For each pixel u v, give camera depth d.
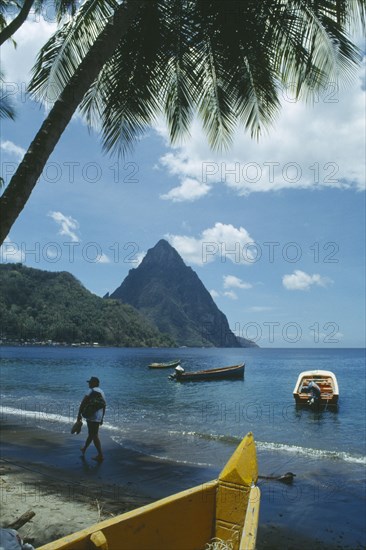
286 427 16.47
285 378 44.09
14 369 54.03
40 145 3.52
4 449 11.58
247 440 4.20
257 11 5.60
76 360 78.31
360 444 13.44
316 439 14.22
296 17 5.67
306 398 21.27
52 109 3.69
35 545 5.54
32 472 9.23
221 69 6.39
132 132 6.60
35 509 6.70
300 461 10.81
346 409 21.78
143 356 102.19
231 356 118.38
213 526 3.82
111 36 4.14
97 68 3.98
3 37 4.67
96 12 6.23
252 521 3.14
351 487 8.73
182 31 6.00
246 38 5.74
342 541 6.32
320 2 5.61
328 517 7.20
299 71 6.35
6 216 3.28
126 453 11.28
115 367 59.97
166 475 9.34
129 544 3.20
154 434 14.05
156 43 6.00
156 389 32.47
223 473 3.93
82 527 6.08
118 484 8.57
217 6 5.68
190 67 6.38
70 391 29.77
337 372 55.16
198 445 12.44
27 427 15.09
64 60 6.50
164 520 3.44
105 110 6.41
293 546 6.15
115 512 6.79
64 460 10.47
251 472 3.92
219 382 38.44
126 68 6.15
